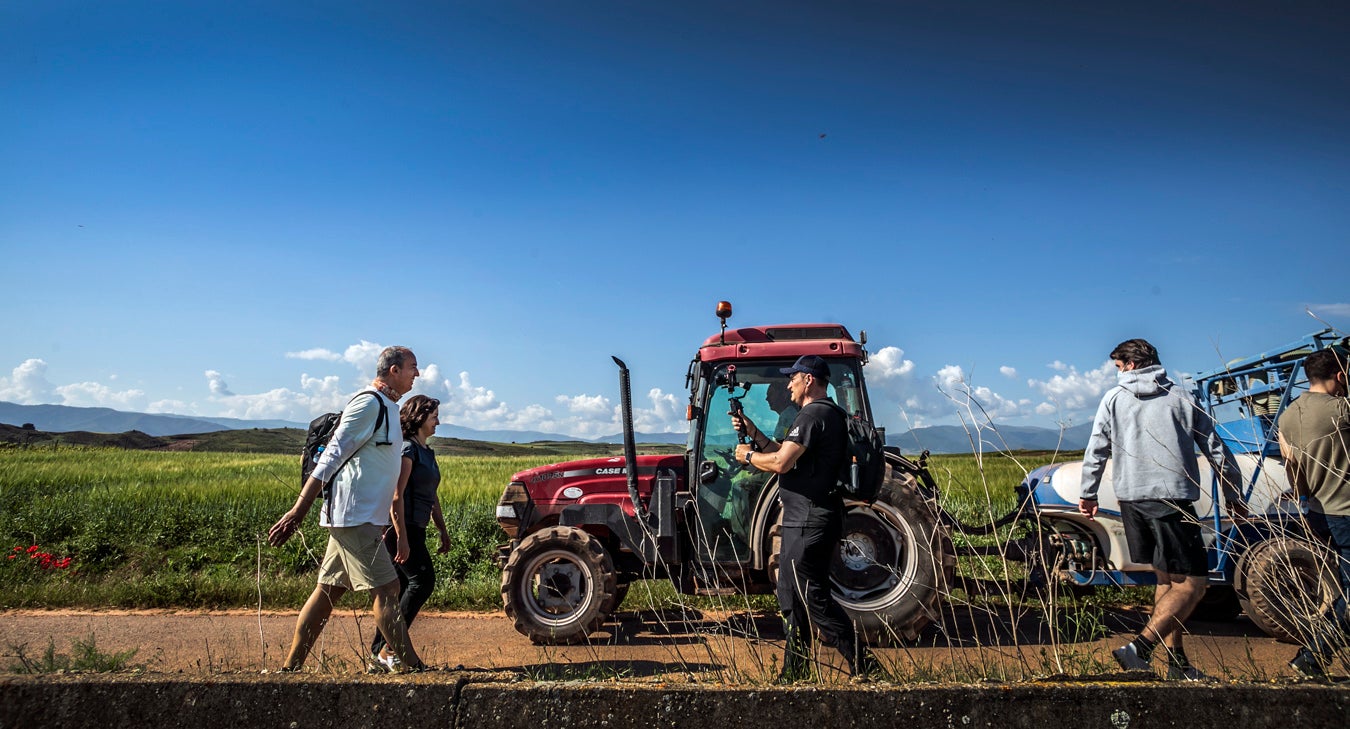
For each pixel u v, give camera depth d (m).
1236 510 4.73
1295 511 5.04
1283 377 5.56
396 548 5.02
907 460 6.02
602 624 6.10
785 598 4.07
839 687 2.52
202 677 2.62
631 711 2.52
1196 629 5.92
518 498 6.42
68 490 17.77
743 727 2.48
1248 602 5.16
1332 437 4.34
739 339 6.20
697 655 5.29
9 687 2.58
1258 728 2.43
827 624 3.97
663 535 5.75
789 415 5.95
